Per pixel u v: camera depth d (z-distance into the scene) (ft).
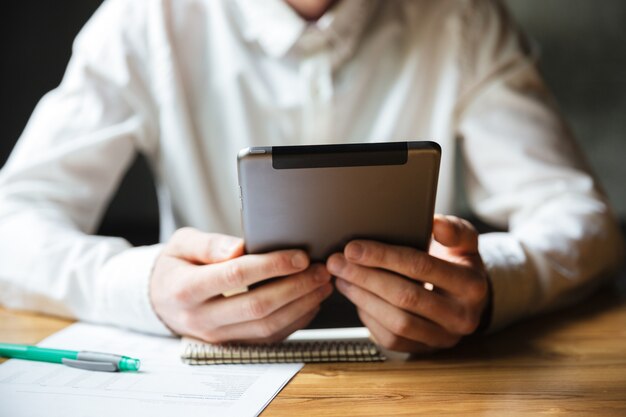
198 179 3.97
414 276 2.33
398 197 2.18
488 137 4.06
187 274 2.43
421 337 2.39
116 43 3.97
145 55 4.01
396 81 4.11
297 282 2.31
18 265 3.09
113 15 4.06
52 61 7.16
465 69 4.13
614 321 2.92
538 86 4.22
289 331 2.48
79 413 1.83
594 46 7.06
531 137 3.99
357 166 2.09
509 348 2.54
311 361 2.35
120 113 3.96
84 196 3.75
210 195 4.04
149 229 7.54
